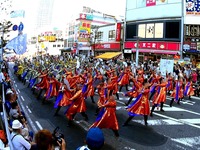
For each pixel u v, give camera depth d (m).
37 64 24.89
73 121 9.88
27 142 4.72
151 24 33.53
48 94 13.15
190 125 9.78
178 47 30.58
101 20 59.84
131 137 8.16
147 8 34.22
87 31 53.34
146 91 9.27
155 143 7.66
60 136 3.80
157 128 9.25
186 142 7.82
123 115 11.02
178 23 30.69
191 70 21.00
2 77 13.36
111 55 35.03
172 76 16.58
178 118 10.84
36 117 10.38
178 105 14.00
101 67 21.03
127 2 37.34
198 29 30.06
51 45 76.88
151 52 33.03
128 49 36.72
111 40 40.88
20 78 24.97
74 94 9.45
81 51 51.72
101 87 11.38
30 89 18.64
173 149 7.20
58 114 11.00
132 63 27.27
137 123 9.85
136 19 35.75
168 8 31.73
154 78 14.85
